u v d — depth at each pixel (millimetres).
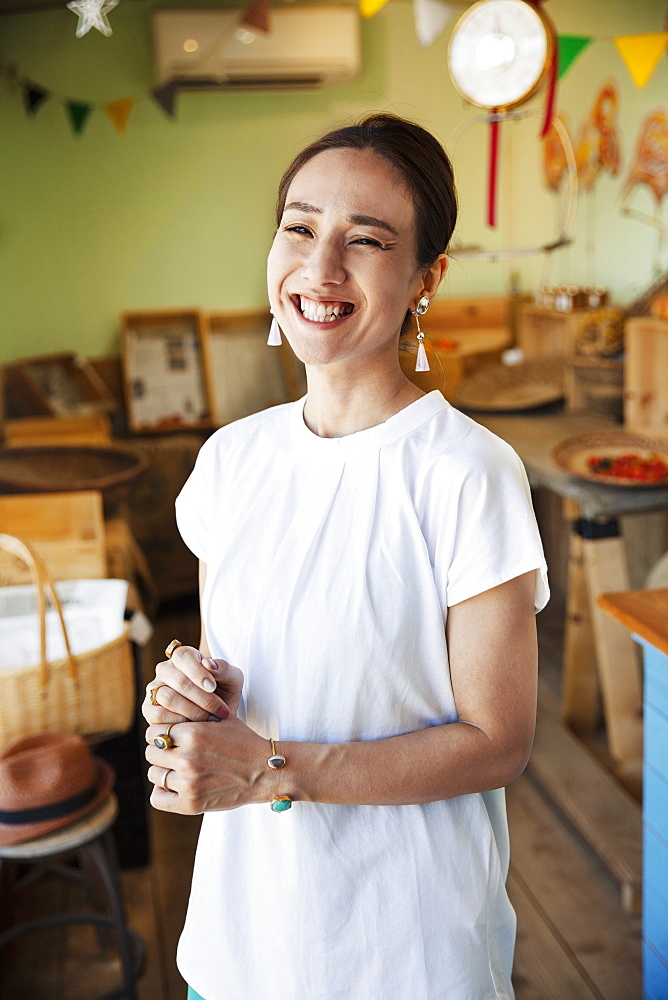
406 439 1092
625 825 2668
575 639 3230
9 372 4641
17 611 2490
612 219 4180
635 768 2992
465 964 1131
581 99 4352
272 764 1003
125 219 4992
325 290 1016
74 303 5012
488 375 4406
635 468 2961
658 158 3756
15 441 4148
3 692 2100
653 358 3523
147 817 2676
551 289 4309
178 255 5078
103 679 2182
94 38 4234
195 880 1229
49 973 2326
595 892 2559
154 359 4988
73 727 2178
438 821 1119
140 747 2635
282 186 1104
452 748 1029
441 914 1119
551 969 2287
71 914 2371
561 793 2826
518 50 2236
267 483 1161
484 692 1042
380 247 1019
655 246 3863
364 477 1093
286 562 1105
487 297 5121
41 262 4938
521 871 2654
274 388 5160
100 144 4891
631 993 2203
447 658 1082
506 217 5203
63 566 2775
